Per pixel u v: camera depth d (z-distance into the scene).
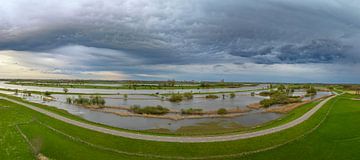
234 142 52.16
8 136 51.31
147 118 92.00
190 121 86.38
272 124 70.56
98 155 44.78
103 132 58.44
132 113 101.75
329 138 54.88
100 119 89.12
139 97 167.25
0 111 81.19
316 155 45.72
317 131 60.59
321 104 105.25
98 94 182.88
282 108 111.44
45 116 76.12
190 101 147.50
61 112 87.88
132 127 76.38
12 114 76.50
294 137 55.97
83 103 128.25
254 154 46.72
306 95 177.88
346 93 179.75
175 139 53.81
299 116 80.25
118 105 125.94
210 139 53.88
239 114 100.00
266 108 116.50
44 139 50.16
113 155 45.69
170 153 47.16
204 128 75.25
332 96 147.50
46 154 42.69
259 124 80.12
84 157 43.09
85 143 51.22
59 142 49.38
